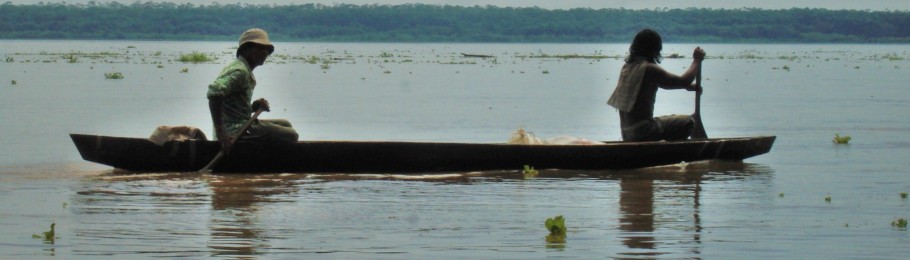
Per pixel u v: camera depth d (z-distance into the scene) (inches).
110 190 663.1
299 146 738.2
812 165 810.8
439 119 1229.7
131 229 545.6
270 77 2315.5
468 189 681.6
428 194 661.3
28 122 1128.8
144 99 1533.0
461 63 3440.0
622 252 503.5
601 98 1646.2
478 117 1259.8
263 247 508.4
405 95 1678.2
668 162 786.8
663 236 538.6
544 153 764.0
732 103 1556.3
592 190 681.0
